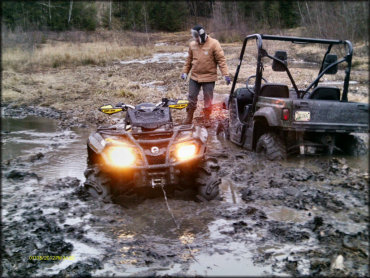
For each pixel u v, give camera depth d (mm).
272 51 20859
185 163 4250
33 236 3514
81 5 41562
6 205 4242
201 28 7656
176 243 3316
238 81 13977
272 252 3148
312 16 23781
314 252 3137
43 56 23188
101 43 30484
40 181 5047
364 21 21078
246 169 5383
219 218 3811
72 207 4125
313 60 19422
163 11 39844
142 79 15586
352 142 6117
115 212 3953
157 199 4340
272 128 6047
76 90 13570
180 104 5137
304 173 5105
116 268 2955
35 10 37062
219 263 2982
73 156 6211
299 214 3891
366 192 4469
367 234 3424
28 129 8312
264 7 28406
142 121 4621
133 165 4090
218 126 7656
